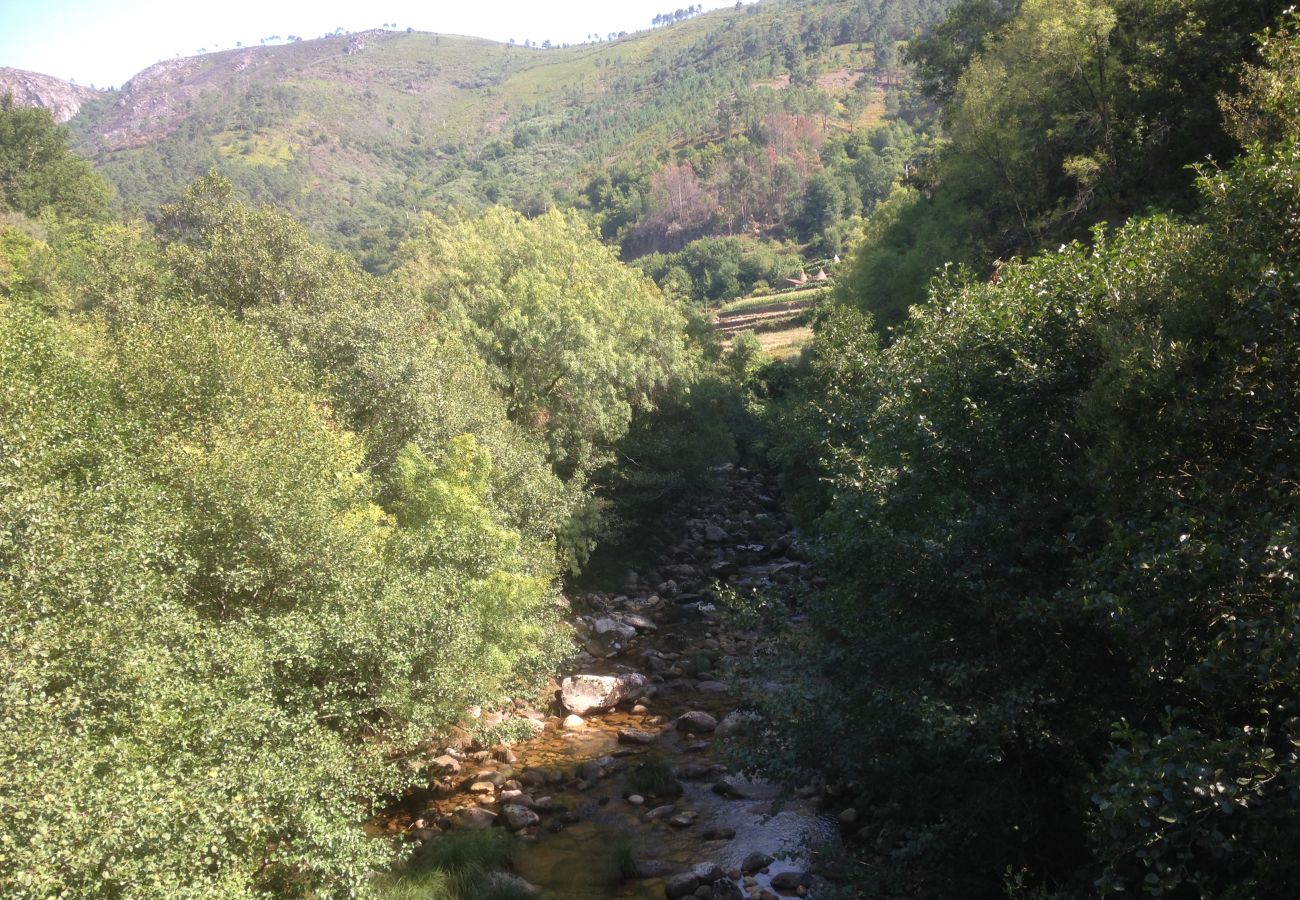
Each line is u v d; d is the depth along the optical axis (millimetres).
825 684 13617
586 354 36219
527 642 22922
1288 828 7664
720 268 143750
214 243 34781
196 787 11570
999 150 38969
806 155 182875
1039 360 13312
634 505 40719
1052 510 12375
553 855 17266
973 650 12547
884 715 12258
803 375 53188
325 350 27828
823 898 12828
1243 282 10055
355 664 17156
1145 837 8312
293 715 15625
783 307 121125
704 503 51312
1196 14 28672
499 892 15391
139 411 20062
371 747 17297
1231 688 8445
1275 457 9586
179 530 15602
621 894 15719
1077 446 12586
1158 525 9586
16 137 83500
